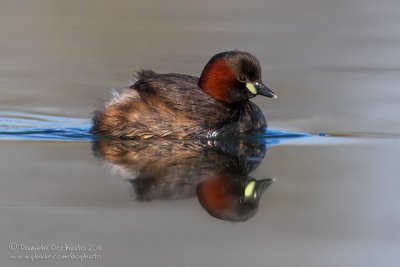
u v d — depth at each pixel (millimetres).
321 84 19469
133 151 13836
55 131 15133
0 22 24797
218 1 29984
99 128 14750
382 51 23125
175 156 13586
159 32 24469
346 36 24812
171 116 14359
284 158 13602
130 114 14461
